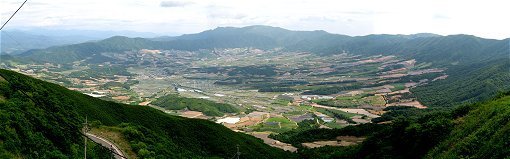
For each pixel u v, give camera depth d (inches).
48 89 3344.0
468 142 2128.4
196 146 3870.6
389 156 2999.5
